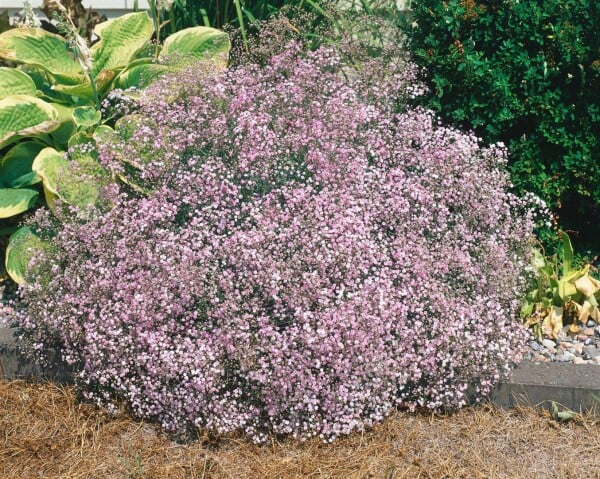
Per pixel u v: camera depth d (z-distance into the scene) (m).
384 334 3.71
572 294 4.38
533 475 3.39
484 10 4.78
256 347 3.54
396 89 4.80
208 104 4.42
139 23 5.23
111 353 3.65
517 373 3.86
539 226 4.84
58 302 3.95
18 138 4.73
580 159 4.74
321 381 3.51
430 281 3.90
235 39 5.76
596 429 3.66
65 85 5.13
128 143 4.47
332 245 3.79
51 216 4.55
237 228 4.10
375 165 4.54
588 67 4.61
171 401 3.58
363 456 3.51
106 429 3.72
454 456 3.52
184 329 3.80
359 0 6.36
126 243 3.94
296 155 4.29
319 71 4.78
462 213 4.32
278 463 3.49
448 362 3.75
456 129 4.96
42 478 3.43
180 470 3.46
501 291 4.05
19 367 4.12
